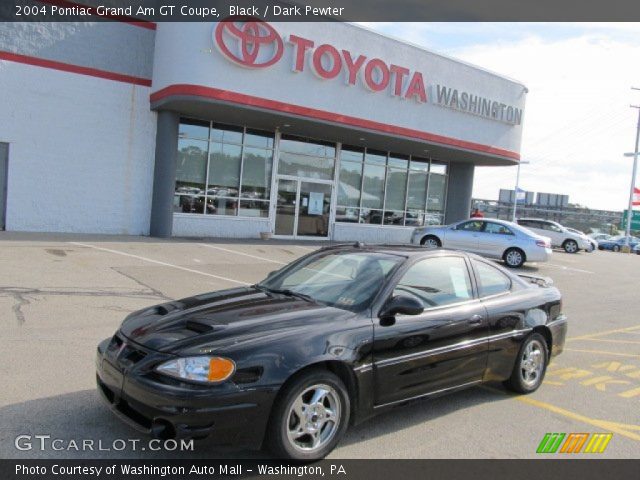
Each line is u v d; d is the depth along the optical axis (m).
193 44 14.53
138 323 4.26
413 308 4.35
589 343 8.34
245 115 16.34
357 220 21.50
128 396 3.73
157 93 15.67
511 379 5.58
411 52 18.81
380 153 21.84
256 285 5.34
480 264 5.63
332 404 3.99
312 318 4.20
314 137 19.72
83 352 5.84
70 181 15.12
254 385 3.61
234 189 18.11
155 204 16.36
